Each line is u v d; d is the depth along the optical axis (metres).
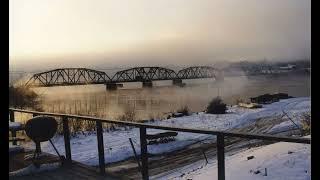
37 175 5.38
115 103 31.14
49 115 6.26
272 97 41.03
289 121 20.59
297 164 9.56
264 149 11.87
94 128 20.50
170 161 13.19
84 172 5.46
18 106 22.14
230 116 29.92
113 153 14.66
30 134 5.82
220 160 3.69
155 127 4.36
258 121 25.12
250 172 9.80
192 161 12.91
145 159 4.60
